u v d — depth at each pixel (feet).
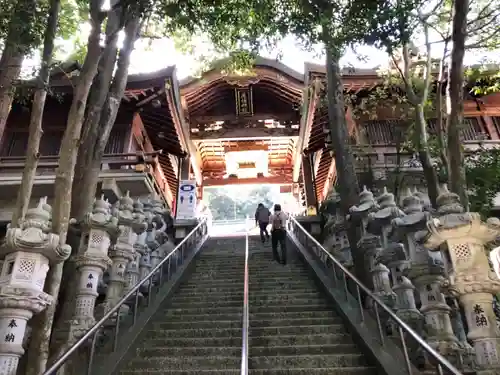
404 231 20.43
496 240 15.98
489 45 29.17
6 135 49.42
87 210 25.68
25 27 22.00
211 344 22.88
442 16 28.86
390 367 17.80
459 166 21.30
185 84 61.26
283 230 39.86
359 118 47.55
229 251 46.73
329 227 38.83
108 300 25.39
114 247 26.89
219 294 31.01
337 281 28.84
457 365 17.80
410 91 29.48
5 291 15.65
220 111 69.31
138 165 45.44
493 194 29.89
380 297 23.72
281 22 21.63
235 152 73.31
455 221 15.83
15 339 15.48
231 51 30.94
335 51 21.30
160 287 29.63
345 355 20.21
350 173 31.58
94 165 26.96
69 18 33.35
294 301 28.43
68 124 22.04
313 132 56.90
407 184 42.75
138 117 52.21
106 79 28.84
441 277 19.69
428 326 19.43
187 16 22.29
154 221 34.60
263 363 20.21
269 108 68.85
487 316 14.96
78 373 18.80
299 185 79.20
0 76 23.80
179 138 56.85
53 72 44.11
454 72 22.12
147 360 20.71
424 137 27.35
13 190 45.32
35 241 16.57
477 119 51.31
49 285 18.19
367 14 19.03
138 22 32.14
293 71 60.75
